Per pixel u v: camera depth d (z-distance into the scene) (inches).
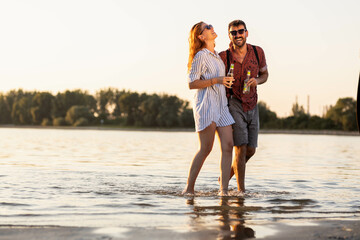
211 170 301.1
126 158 421.7
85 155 457.7
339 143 934.4
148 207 153.8
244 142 195.3
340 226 120.6
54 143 773.3
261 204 162.7
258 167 337.4
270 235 109.7
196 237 107.6
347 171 309.3
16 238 104.7
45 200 166.7
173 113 3555.6
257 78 197.6
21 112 4421.8
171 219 131.6
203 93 191.2
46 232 111.4
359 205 162.1
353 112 2556.6
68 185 212.1
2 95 4739.2
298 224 123.6
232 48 197.6
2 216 134.7
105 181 231.3
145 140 1025.5
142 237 107.3
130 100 3821.4
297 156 483.8
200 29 194.1
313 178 261.4
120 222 126.3
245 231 114.2
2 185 208.8
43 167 310.8
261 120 2898.6
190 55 196.7
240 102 194.9
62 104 4293.8
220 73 194.9
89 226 120.0
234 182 238.8
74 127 3767.2
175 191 196.5
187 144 808.9
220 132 193.2
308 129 2689.5
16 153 474.3
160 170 301.0
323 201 171.5
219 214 140.8
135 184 220.1
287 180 249.8
